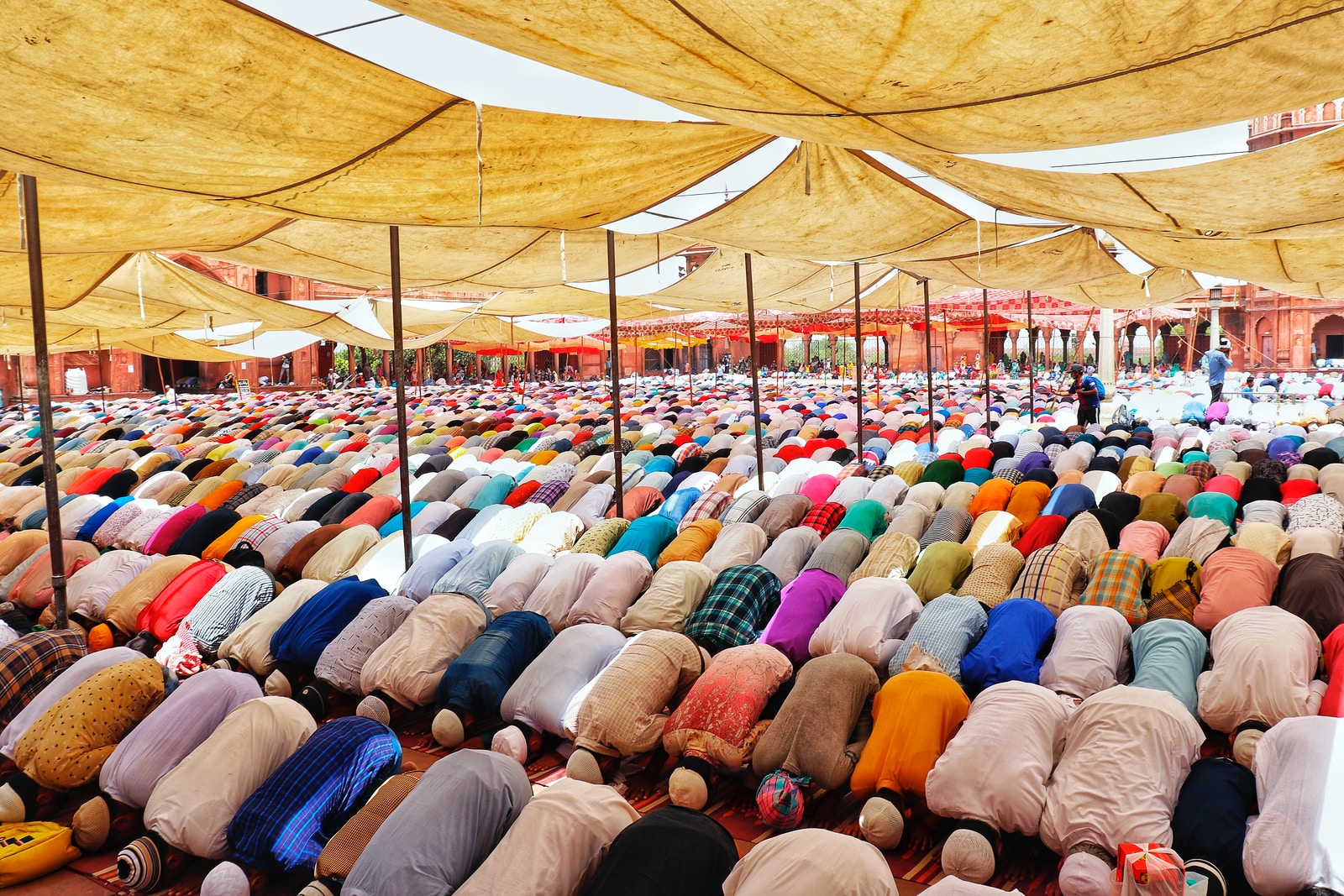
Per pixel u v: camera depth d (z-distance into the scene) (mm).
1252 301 40469
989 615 5066
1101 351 17828
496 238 8195
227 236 6969
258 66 3512
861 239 7625
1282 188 5000
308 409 23203
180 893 3703
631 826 3066
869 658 4867
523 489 9352
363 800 3846
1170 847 3230
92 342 20344
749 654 4492
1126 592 5125
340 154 4371
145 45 3225
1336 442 9492
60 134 3781
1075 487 7426
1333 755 3127
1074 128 3559
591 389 34656
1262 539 5684
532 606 5832
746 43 2863
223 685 4277
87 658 4742
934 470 9195
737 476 9234
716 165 5508
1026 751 3541
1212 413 14891
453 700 4723
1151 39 2729
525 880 2971
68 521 9055
